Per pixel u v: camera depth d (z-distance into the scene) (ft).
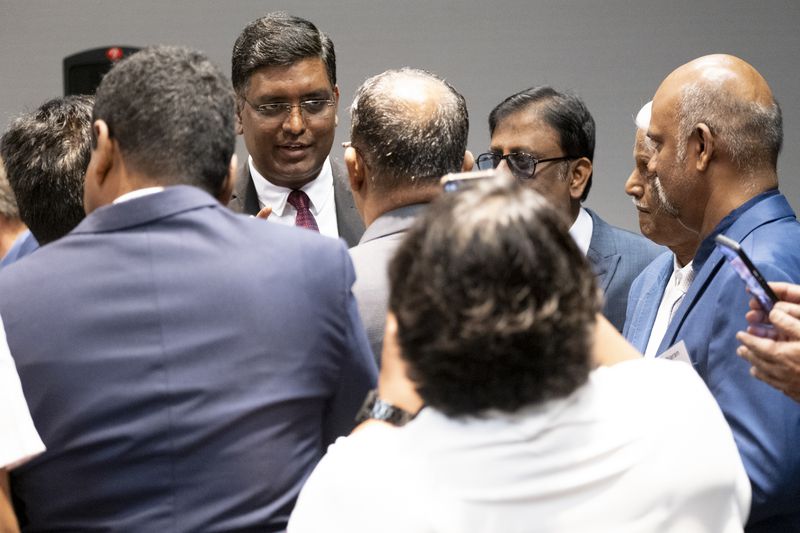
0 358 6.22
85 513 6.31
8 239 10.32
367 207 8.91
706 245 9.48
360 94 8.91
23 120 9.46
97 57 19.71
